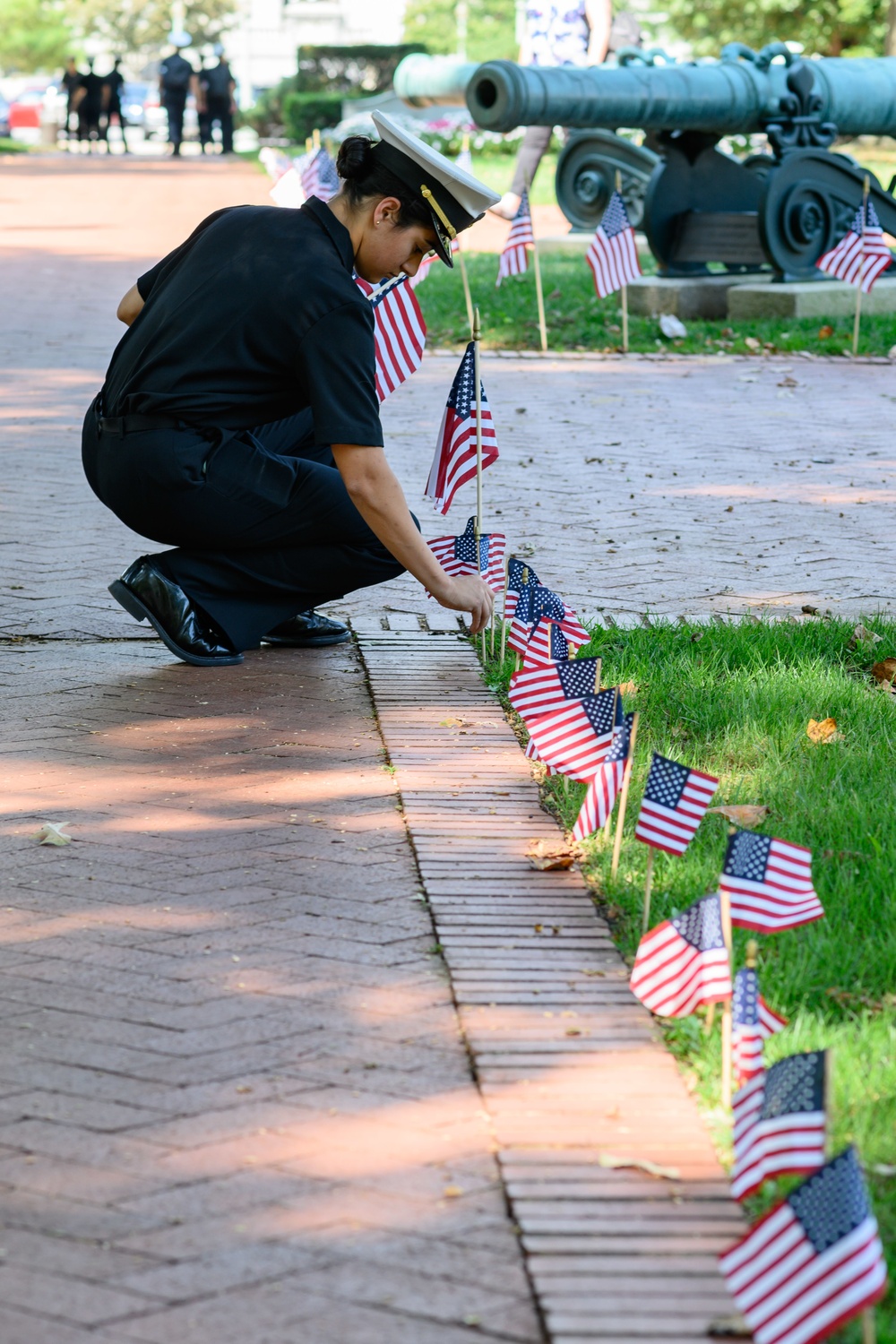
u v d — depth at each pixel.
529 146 17.08
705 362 12.09
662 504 7.60
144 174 33.16
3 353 11.45
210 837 3.89
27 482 7.84
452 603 4.88
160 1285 2.30
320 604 5.44
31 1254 2.36
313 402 4.61
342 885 3.64
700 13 39.19
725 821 3.94
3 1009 3.06
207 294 4.75
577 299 14.47
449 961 3.28
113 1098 2.77
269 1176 2.56
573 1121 2.73
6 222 21.33
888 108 14.25
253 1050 2.93
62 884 3.62
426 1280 2.33
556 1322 2.24
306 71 43.56
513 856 3.82
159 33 91.44
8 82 72.31
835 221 13.98
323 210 4.68
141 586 5.09
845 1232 2.03
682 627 5.53
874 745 4.47
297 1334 2.21
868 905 3.49
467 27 68.25
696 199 14.34
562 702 3.82
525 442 9.04
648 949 2.95
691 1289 2.31
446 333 12.99
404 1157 2.62
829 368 11.84
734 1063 2.81
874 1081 2.80
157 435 4.81
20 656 5.30
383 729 4.68
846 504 7.67
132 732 4.62
